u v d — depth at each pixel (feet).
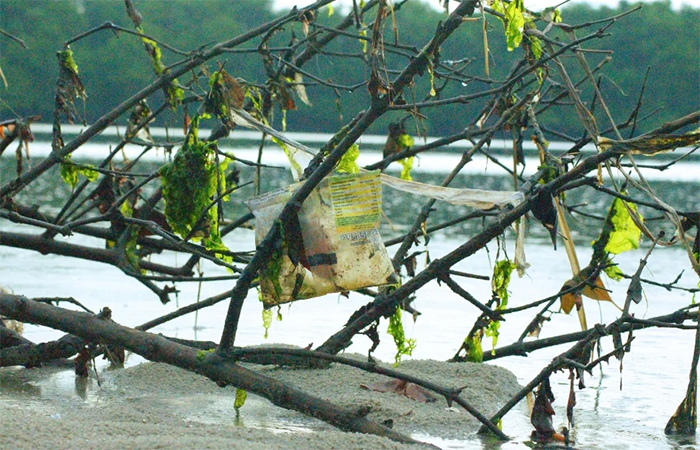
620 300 31.73
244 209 58.85
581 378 16.16
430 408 18.11
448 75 20.26
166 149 21.95
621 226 18.99
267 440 14.43
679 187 79.36
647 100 72.54
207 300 20.11
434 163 108.99
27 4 114.93
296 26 56.75
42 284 32.27
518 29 17.84
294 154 18.76
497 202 16.74
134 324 26.17
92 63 110.52
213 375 15.58
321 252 15.23
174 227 18.90
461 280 35.76
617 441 16.52
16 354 19.51
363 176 15.25
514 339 25.82
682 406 17.13
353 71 71.56
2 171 80.43
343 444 14.21
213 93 18.67
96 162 84.84
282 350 15.37
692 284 35.19
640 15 75.05
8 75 108.78
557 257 42.19
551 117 75.72
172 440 13.26
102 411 16.83
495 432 16.16
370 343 24.66
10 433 13.50
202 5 120.67
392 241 20.83
